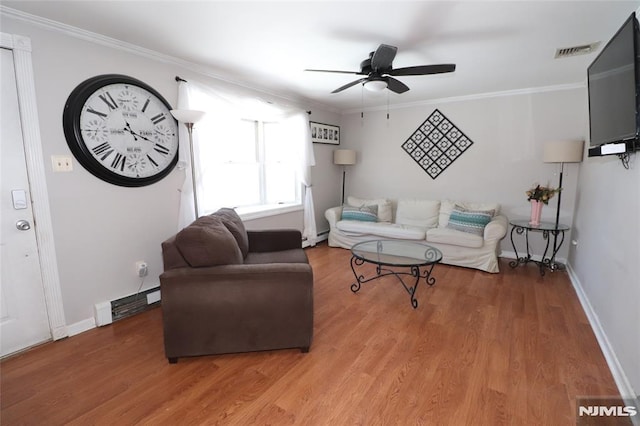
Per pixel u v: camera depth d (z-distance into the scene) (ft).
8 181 6.48
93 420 4.98
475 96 13.84
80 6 6.16
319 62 9.48
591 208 9.29
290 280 6.45
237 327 6.44
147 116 8.55
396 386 5.76
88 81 7.38
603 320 7.20
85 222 7.61
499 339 7.30
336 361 6.51
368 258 9.58
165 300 6.14
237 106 11.17
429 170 15.39
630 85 5.16
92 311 7.87
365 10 6.38
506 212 13.76
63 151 7.13
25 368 6.25
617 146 5.73
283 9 6.33
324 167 16.74
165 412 5.14
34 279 6.93
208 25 7.03
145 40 7.83
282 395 5.53
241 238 8.58
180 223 9.60
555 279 11.16
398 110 15.89
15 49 6.32
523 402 5.35
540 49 8.48
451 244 12.41
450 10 6.37
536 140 12.85
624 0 5.97
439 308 8.94
